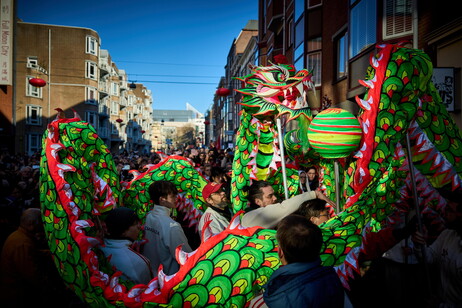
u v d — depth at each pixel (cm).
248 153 313
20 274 304
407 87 208
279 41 1950
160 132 10362
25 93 3356
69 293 366
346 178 230
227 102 4456
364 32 897
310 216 253
